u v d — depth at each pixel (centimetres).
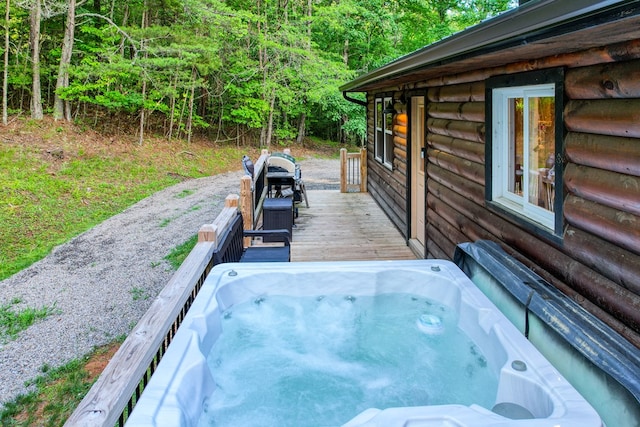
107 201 937
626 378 149
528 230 254
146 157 1265
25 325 452
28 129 1148
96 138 1259
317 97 1609
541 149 254
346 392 236
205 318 252
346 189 988
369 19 1783
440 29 1897
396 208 658
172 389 182
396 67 305
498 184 299
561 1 118
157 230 770
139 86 1322
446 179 400
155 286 545
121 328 447
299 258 514
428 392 235
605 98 180
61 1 1196
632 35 145
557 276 224
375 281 317
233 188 1122
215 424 209
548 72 218
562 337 186
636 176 163
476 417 153
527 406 180
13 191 865
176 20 1368
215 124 1714
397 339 285
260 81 1636
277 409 222
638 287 162
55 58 1297
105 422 130
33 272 591
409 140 556
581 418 151
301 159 1725
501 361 211
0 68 1167
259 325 307
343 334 295
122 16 1403
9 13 1122
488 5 1881
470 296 267
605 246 182
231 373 251
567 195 211
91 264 618
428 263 326
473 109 329
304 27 1684
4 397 340
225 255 354
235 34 1426
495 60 239
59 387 352
